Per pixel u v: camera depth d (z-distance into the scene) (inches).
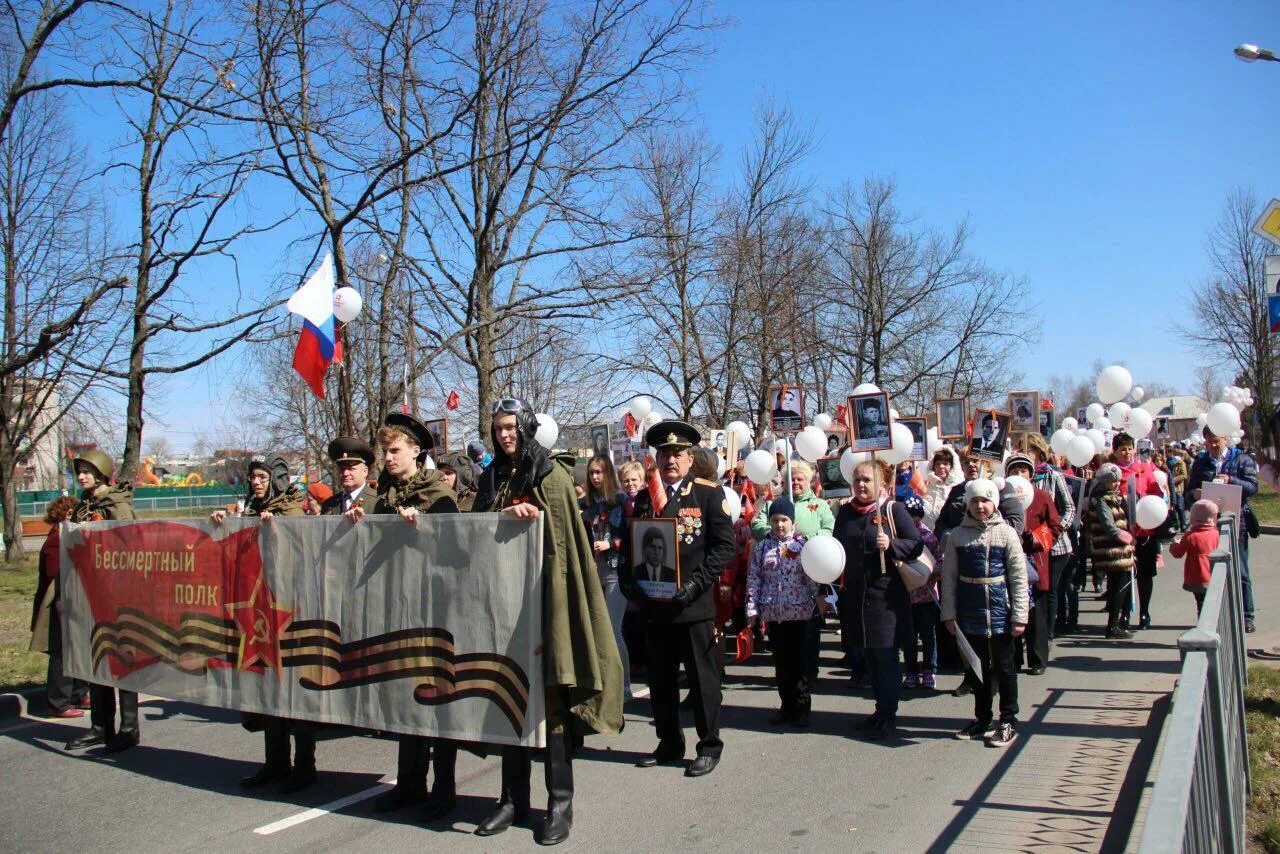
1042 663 336.8
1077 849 182.5
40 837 208.5
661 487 246.5
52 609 313.6
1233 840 155.0
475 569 198.7
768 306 880.9
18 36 401.1
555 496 193.8
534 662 190.2
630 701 328.8
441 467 336.2
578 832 200.8
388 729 209.5
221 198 410.3
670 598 235.3
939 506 382.9
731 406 960.3
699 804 216.2
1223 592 175.5
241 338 426.3
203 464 2775.6
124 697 276.8
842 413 633.0
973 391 1325.0
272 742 236.5
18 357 404.8
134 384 445.4
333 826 209.3
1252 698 272.4
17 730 301.9
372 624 213.3
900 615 273.4
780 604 280.2
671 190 735.7
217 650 243.1
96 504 293.3
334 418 945.5
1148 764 230.1
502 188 483.8
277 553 232.1
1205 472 422.3
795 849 188.2
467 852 191.0
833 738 268.8
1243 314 1296.8
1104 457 512.7
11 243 750.5
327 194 442.6
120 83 394.0
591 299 501.0
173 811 222.5
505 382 619.5
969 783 223.6
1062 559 387.9
